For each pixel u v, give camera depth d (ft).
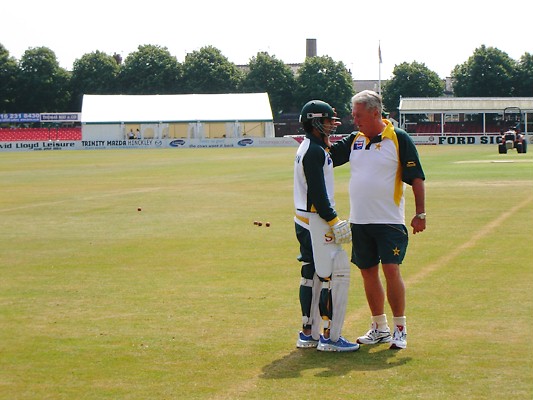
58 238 56.29
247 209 73.10
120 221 65.82
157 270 42.91
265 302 34.60
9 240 55.57
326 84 377.71
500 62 363.15
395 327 27.43
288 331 29.84
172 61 391.65
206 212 71.26
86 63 393.50
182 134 306.96
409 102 298.76
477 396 22.36
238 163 165.17
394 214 27.50
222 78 388.16
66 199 87.25
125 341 28.66
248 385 23.72
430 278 38.83
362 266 28.07
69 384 24.12
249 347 27.76
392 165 27.45
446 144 278.26
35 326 30.99
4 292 37.55
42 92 388.16
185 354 26.96
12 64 387.55
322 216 26.73
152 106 309.22
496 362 25.39
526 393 22.52
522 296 34.50
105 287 38.45
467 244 49.06
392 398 22.35
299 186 27.61
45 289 38.19
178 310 33.32
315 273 27.50
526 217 61.98
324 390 23.13
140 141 299.17
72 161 188.75
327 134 27.45
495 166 128.88
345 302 27.12
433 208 69.36
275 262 44.70
